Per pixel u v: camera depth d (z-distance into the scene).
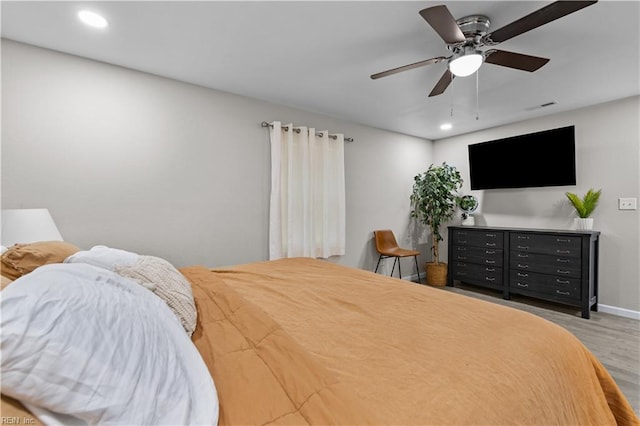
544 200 3.73
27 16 1.76
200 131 2.78
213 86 2.79
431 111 3.51
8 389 0.48
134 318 0.69
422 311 1.33
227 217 2.95
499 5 1.70
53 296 0.57
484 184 4.16
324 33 1.97
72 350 0.53
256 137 3.12
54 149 2.14
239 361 0.90
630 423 1.19
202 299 1.45
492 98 3.09
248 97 3.06
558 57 2.26
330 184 3.65
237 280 1.86
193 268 2.09
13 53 2.01
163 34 1.96
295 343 1.00
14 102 2.01
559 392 0.95
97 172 2.30
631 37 1.99
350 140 3.88
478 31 1.81
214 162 2.87
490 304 1.44
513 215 4.01
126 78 2.41
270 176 3.22
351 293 1.60
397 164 4.48
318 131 3.57
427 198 4.32
